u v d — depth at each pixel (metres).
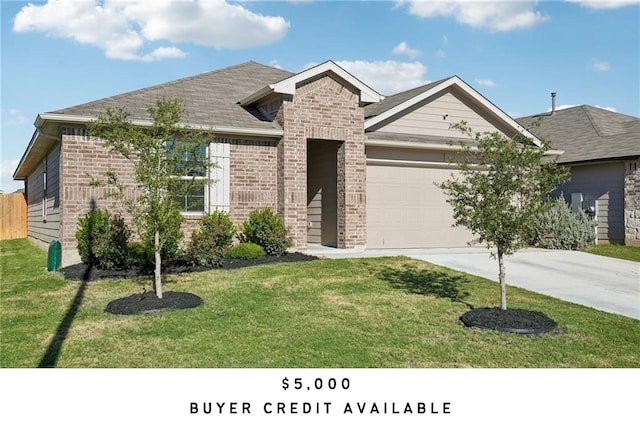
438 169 15.84
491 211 7.02
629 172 16.98
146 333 6.60
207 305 8.02
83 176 11.61
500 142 7.19
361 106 14.50
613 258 13.82
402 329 6.90
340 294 8.81
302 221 13.76
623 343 6.54
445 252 14.09
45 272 11.51
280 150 13.68
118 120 8.11
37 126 11.92
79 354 5.84
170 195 8.34
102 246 10.71
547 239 16.05
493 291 9.27
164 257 11.35
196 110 13.78
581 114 22.61
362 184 14.44
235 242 13.23
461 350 6.13
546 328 6.87
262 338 6.42
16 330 6.82
